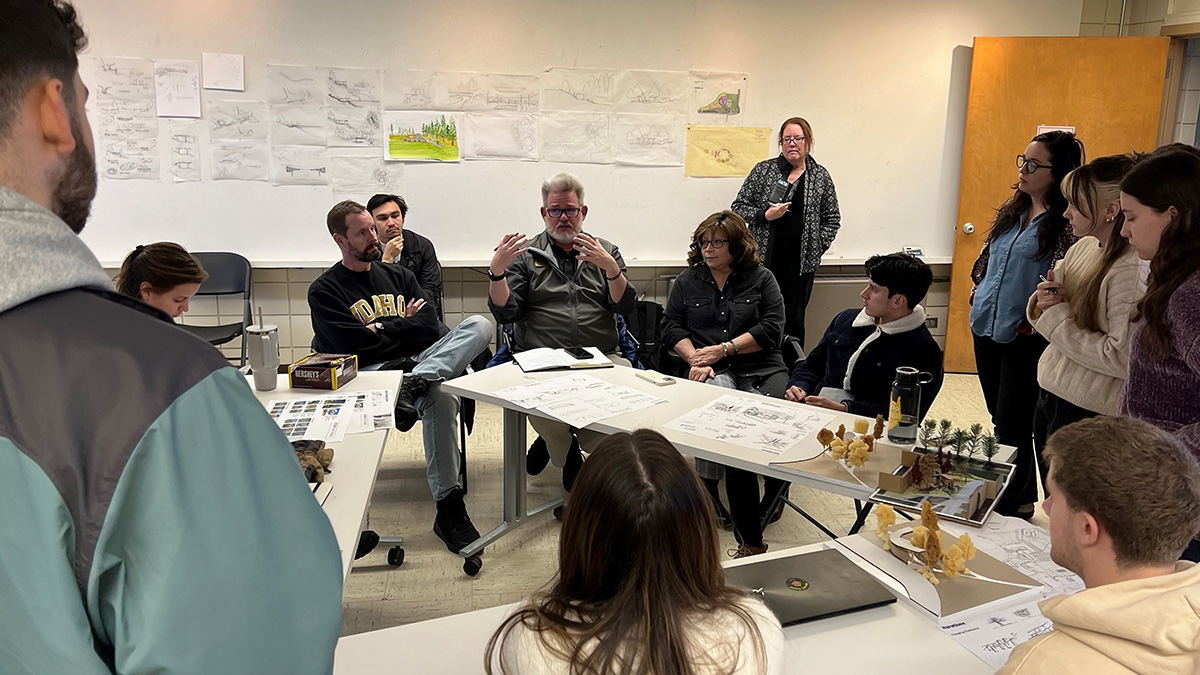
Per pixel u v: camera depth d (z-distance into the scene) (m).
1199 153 1.70
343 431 2.07
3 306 0.54
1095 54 4.61
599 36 4.43
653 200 4.67
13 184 0.57
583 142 4.53
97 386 0.55
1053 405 2.53
